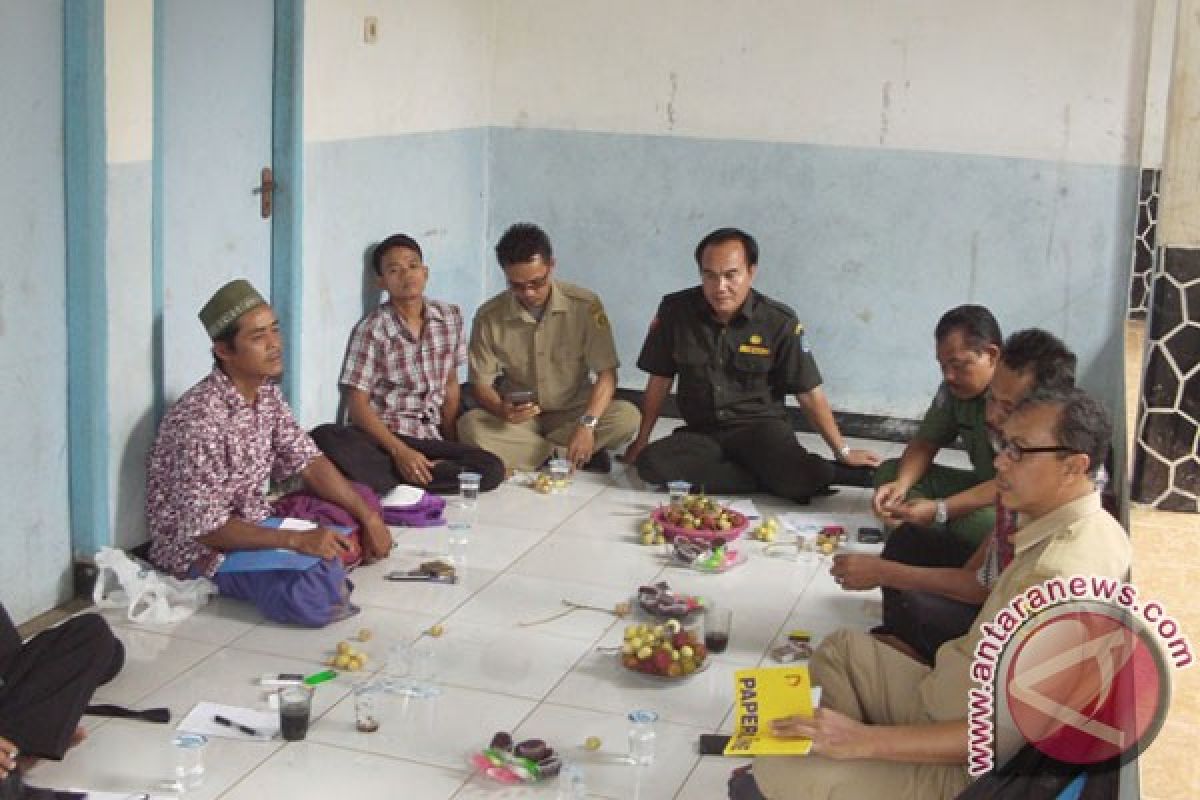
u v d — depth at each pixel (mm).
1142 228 6730
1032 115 6738
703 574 5141
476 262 7453
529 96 7324
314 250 5910
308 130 5762
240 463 4766
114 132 4633
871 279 7070
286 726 3838
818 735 3012
